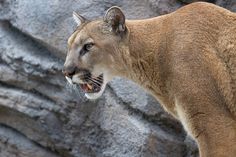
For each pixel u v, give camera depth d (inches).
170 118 512.4
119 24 444.8
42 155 567.2
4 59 575.2
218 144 413.4
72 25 552.1
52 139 559.2
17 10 574.6
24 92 569.3
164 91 441.1
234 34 424.8
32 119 561.9
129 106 525.7
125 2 545.3
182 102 422.3
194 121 418.9
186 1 527.2
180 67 421.7
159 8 532.1
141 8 539.8
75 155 552.4
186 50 422.0
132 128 519.2
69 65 443.5
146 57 442.0
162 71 436.5
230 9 518.6
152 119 518.0
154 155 512.4
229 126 415.8
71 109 550.0
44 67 554.3
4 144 581.0
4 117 579.8
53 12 560.1
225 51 424.2
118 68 450.3
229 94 421.7
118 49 446.6
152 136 510.9
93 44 442.9
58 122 556.1
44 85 560.1
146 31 445.7
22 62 564.1
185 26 428.8
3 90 574.2
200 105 415.8
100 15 549.0
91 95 451.2
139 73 447.8
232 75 423.2
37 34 560.4
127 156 518.6
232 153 413.1
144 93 520.1
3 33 584.4
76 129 550.6
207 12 430.3
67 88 548.7
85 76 445.1
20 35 579.8
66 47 550.0
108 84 538.3
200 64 418.0
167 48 431.8
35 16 564.7
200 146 420.2
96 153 541.6
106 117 536.1
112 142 530.9
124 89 528.4
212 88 417.1
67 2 559.5
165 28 438.0
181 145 511.5
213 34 426.3
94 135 543.5
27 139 574.2
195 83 417.1
